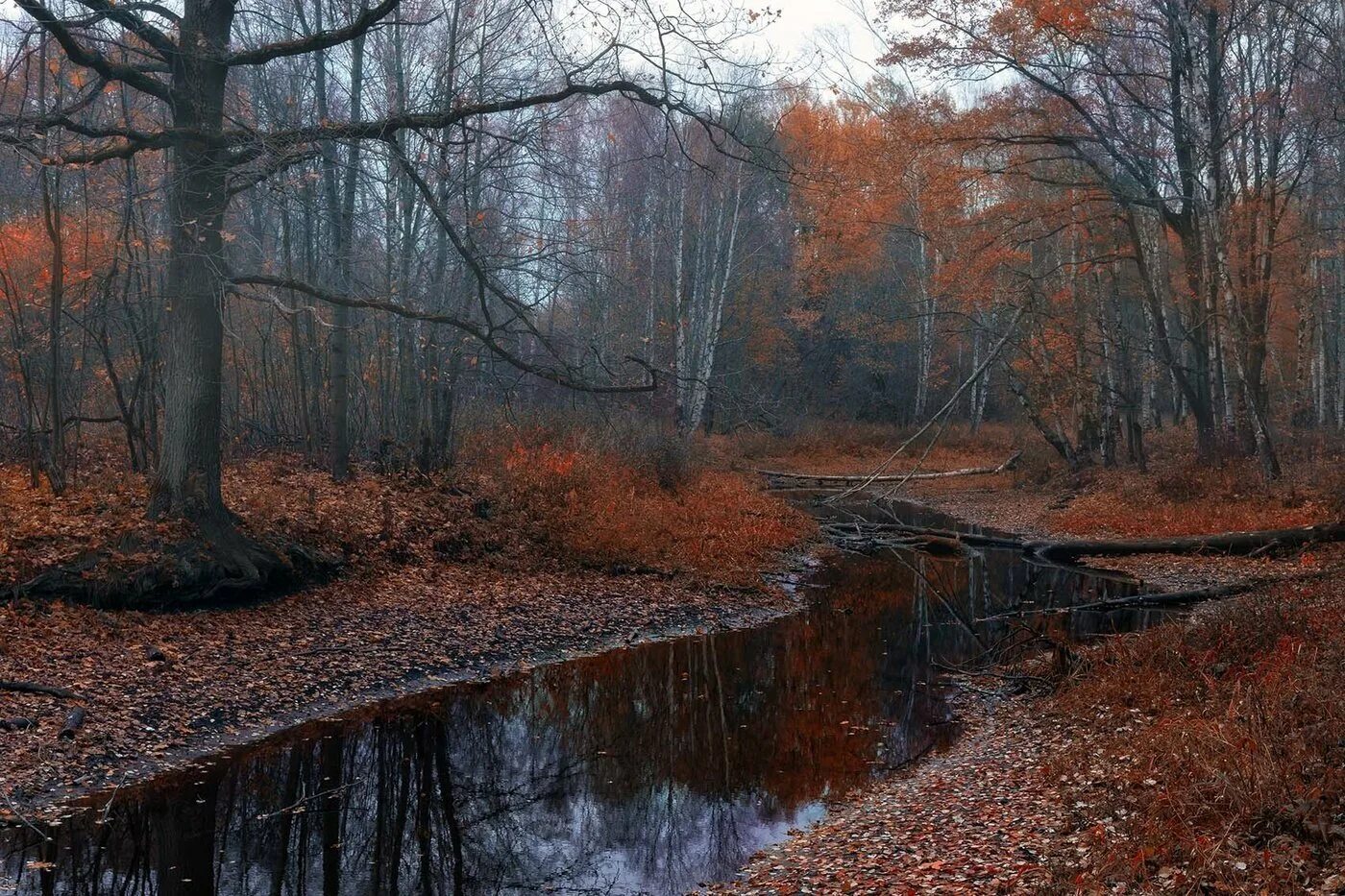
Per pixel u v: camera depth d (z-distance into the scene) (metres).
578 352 23.47
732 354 38.91
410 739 10.42
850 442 42.69
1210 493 22.33
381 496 17.25
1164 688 9.61
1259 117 22.86
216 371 13.13
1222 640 10.09
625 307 28.94
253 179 12.60
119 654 10.62
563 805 9.07
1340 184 26.66
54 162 11.58
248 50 12.66
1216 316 23.23
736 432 39.09
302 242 23.42
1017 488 33.75
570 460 20.39
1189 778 6.67
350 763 9.66
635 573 17.78
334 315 17.80
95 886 7.00
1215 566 18.08
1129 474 28.33
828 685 12.83
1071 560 20.56
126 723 9.38
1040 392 34.41
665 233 31.30
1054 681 11.73
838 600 17.97
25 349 15.67
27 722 8.83
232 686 10.70
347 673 11.72
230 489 15.24
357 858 7.87
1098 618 15.15
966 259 24.55
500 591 15.70
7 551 11.37
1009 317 32.25
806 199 26.50
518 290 19.41
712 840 8.21
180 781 8.78
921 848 7.21
